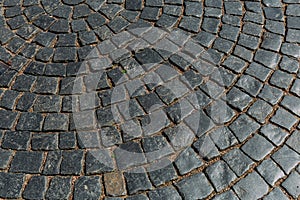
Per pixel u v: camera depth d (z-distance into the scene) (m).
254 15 2.97
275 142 2.49
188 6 3.03
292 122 2.55
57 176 2.41
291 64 2.75
